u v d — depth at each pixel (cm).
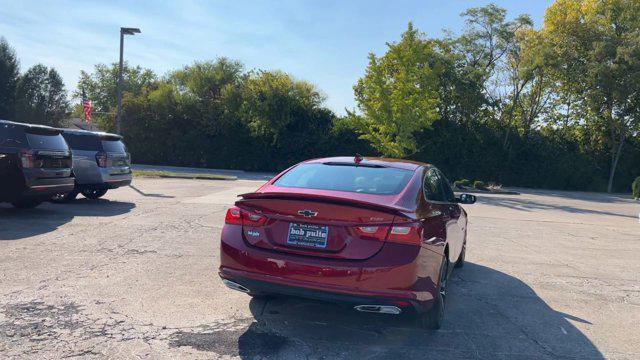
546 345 416
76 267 583
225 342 387
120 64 2077
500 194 2584
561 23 3472
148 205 1163
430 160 3416
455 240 544
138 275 562
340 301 371
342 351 382
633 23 3384
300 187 439
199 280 552
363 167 491
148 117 3450
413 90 2762
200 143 3425
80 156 1133
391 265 366
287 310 468
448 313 491
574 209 1853
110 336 386
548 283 637
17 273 546
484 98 3353
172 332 401
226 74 3831
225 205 1217
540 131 3728
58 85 4072
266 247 397
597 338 439
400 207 386
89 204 1139
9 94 3788
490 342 417
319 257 380
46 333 386
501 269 709
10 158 862
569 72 3403
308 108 3434
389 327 440
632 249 945
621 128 3519
